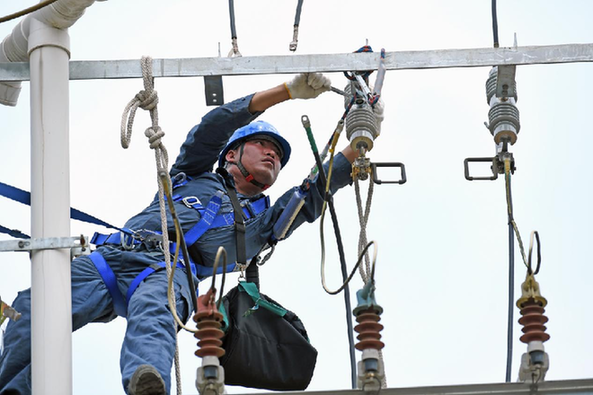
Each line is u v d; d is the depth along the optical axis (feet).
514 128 75.56
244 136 83.20
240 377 75.82
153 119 74.28
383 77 75.25
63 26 74.28
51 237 70.08
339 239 75.25
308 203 80.12
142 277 73.56
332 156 72.43
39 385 67.67
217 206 79.05
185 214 78.02
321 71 75.61
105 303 73.82
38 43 73.82
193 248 77.82
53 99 73.00
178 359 69.05
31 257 70.18
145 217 77.61
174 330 69.77
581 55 76.02
